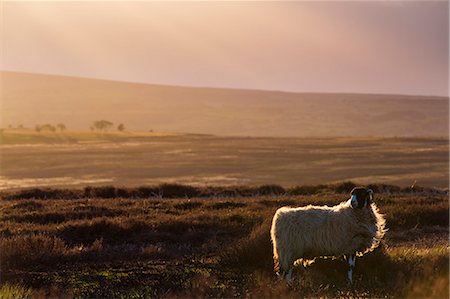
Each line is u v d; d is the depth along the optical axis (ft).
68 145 635.25
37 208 102.78
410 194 125.80
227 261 61.05
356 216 51.60
